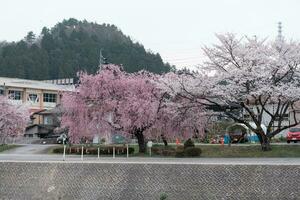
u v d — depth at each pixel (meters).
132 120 39.88
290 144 39.28
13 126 54.72
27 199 23.16
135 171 21.72
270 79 37.72
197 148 36.19
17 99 80.94
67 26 137.38
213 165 20.53
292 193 19.34
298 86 37.53
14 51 116.62
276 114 37.38
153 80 40.84
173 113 39.91
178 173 21.02
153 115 39.78
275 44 37.84
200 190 20.56
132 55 105.31
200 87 38.22
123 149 39.88
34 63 113.56
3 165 23.81
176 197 20.88
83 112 41.38
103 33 132.88
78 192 22.41
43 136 71.25
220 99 38.38
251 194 19.84
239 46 38.53
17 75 109.94
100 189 22.09
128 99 40.00
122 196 21.69
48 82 93.31
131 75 42.38
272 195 19.58
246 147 37.59
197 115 40.31
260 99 37.38
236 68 37.97
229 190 20.17
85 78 41.53
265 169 19.83
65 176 22.80
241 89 37.38
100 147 41.00
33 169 23.38
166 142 42.66
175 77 39.50
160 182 21.22
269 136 36.94
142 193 21.39
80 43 121.75
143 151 40.38
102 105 40.91
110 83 40.91
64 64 113.75
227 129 47.88
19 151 46.38
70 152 41.59
